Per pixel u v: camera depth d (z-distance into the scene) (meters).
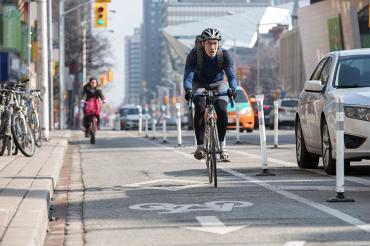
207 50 23.81
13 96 33.66
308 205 19.25
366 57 27.62
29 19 52.03
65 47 165.62
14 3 98.00
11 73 83.44
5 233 14.09
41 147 41.56
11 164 29.62
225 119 24.06
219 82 24.39
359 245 14.17
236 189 22.97
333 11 166.25
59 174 30.28
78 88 166.75
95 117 55.06
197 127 24.17
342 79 26.78
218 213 18.34
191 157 38.06
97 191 23.73
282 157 36.94
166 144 53.16
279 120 96.94
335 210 18.33
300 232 15.60
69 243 15.20
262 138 27.20
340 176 19.92
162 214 18.42
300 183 24.30
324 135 26.55
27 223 15.11
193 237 15.44
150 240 15.23
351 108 25.14
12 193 19.97
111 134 79.19
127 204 20.36
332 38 166.12
